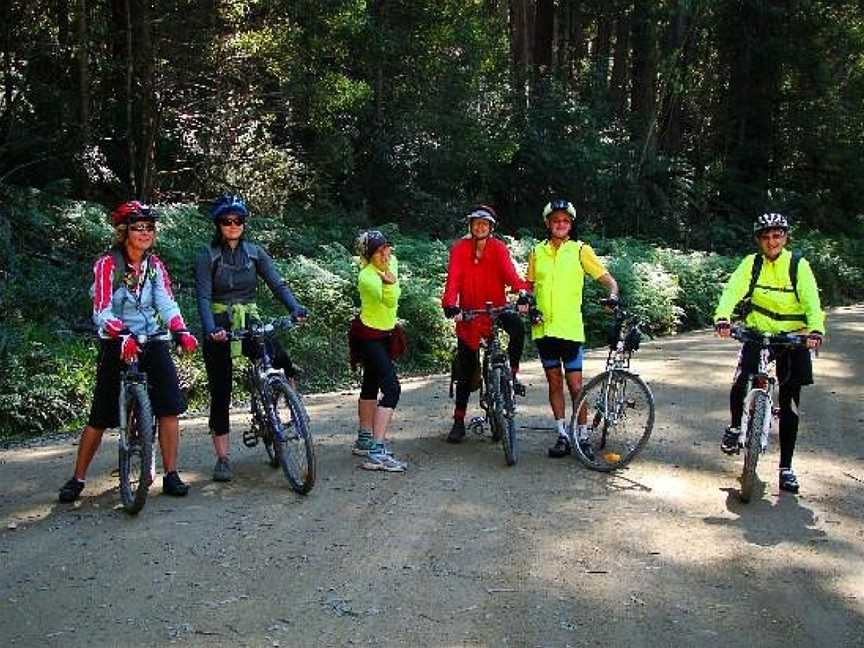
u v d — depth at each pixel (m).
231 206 6.60
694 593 4.99
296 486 6.57
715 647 4.41
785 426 6.87
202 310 6.54
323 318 13.51
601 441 7.47
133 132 17.39
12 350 10.16
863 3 36.22
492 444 8.17
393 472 7.18
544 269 7.50
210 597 4.84
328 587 4.97
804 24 35.12
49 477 7.12
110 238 13.94
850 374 12.17
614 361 7.45
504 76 27.02
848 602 4.96
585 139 27.38
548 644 4.38
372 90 20.98
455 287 7.57
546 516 6.15
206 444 8.16
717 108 36.31
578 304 7.54
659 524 6.04
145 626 4.52
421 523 5.99
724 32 35.38
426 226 22.95
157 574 5.14
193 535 5.74
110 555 5.42
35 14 16.05
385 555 5.43
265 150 19.80
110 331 6.04
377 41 20.48
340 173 22.09
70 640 4.38
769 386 6.54
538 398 10.27
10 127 15.68
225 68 18.11
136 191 17.12
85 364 10.52
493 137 24.48
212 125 18.97
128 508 6.12
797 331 6.69
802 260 6.62
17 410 9.25
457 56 23.23
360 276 7.29
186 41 17.19
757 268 6.72
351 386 11.95
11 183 15.60
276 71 18.39
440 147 23.06
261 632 4.46
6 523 6.03
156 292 6.34
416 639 4.41
